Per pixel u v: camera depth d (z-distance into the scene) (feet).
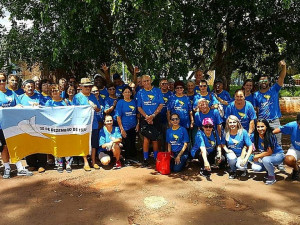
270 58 32.91
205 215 13.20
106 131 19.99
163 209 13.83
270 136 16.88
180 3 23.62
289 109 57.11
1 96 18.84
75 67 29.45
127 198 15.11
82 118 19.53
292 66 34.30
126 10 19.72
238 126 17.58
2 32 27.20
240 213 13.34
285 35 29.17
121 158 21.30
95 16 21.83
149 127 19.76
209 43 28.96
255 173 18.65
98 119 21.26
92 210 13.87
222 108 20.03
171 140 19.26
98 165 20.80
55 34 24.23
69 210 13.92
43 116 19.19
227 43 31.71
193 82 21.18
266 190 15.89
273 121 19.86
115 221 12.80
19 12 24.09
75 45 24.73
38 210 13.97
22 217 13.33
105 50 27.30
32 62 27.99
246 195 15.28
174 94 20.62
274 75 33.42
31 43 25.81
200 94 20.03
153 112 20.03
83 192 15.99
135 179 17.83
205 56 30.50
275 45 31.73
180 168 19.07
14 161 18.45
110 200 14.90
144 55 24.62
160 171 18.75
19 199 15.21
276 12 27.27
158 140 21.09
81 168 20.20
